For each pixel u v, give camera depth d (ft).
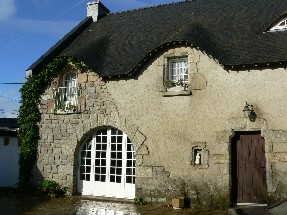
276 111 29.07
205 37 33.55
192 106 31.65
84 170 36.37
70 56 36.17
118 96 34.55
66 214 27.53
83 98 36.09
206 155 30.60
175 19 40.65
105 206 30.71
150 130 32.83
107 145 35.65
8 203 31.76
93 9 49.39
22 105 38.32
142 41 37.91
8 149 42.01
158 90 33.01
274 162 28.60
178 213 28.12
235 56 30.89
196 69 31.89
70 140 36.27
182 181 31.09
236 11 38.37
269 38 31.99
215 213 27.94
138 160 32.83
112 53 37.58
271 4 37.70
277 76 29.45
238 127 29.91
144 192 32.22
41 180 36.86
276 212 16.60
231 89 30.58
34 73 38.14
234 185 30.22
